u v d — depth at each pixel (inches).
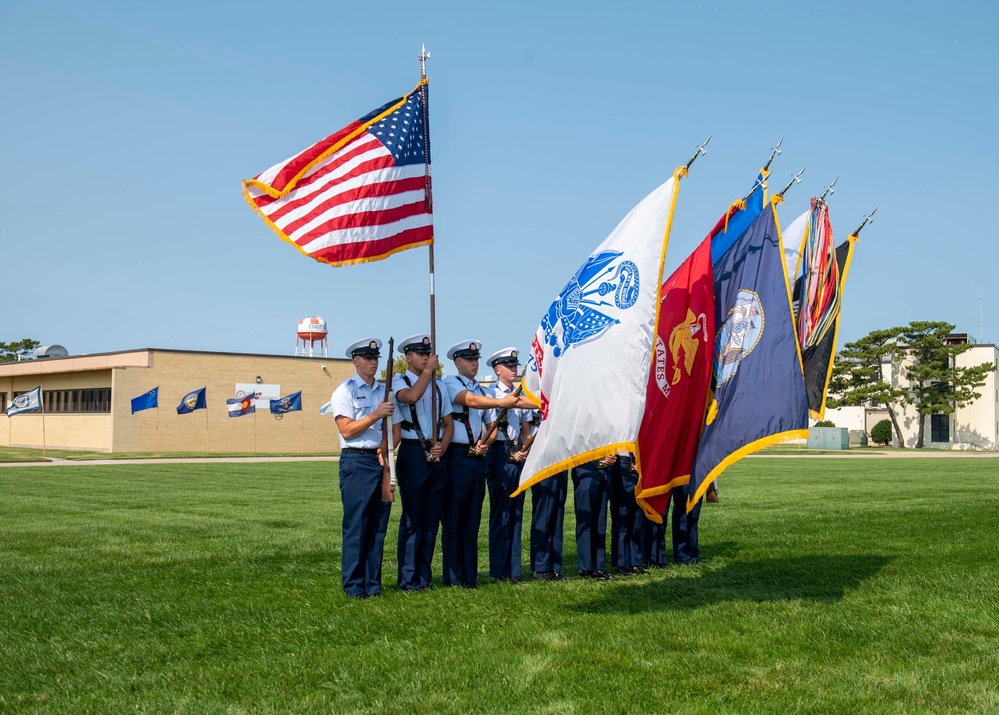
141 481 928.9
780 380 324.5
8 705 206.4
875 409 2829.7
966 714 199.2
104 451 1792.6
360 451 322.3
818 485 863.1
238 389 1909.4
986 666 233.1
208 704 206.1
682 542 405.1
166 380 1817.2
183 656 244.1
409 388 332.8
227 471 1128.2
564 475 374.9
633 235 299.7
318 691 215.3
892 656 244.2
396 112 364.8
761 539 467.5
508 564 368.2
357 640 260.7
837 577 354.0
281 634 265.6
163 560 397.7
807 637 262.2
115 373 1753.2
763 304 333.4
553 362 311.6
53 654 245.1
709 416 331.0
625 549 382.0
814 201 383.2
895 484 877.2
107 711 202.2
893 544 436.1
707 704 204.5
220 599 312.7
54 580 348.2
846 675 226.7
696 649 251.0
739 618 286.0
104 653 247.4
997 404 2664.9
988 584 331.3
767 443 320.2
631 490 379.6
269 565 386.0
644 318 293.6
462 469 344.2
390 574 378.0
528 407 331.0
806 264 383.9
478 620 284.2
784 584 343.3
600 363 294.2
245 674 227.8
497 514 367.2
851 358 2795.3
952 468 1237.7
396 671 229.6
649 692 213.0
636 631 269.7
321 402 2032.5
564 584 349.4
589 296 301.9
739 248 342.6
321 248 348.8
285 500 700.7
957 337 2807.6
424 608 299.7
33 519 563.8
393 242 357.1
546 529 370.3
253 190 348.8
